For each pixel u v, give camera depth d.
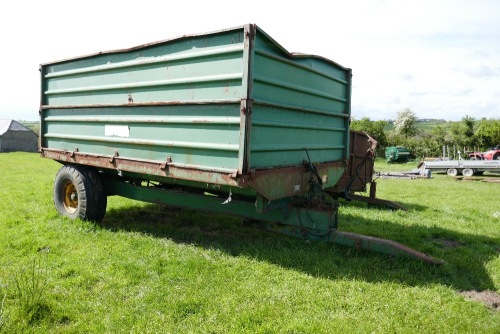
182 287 3.76
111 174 6.14
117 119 5.04
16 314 3.09
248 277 4.04
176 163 4.33
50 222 5.90
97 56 5.30
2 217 6.22
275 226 4.79
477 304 3.63
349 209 8.02
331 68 5.19
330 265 4.37
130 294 3.61
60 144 6.16
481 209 8.92
